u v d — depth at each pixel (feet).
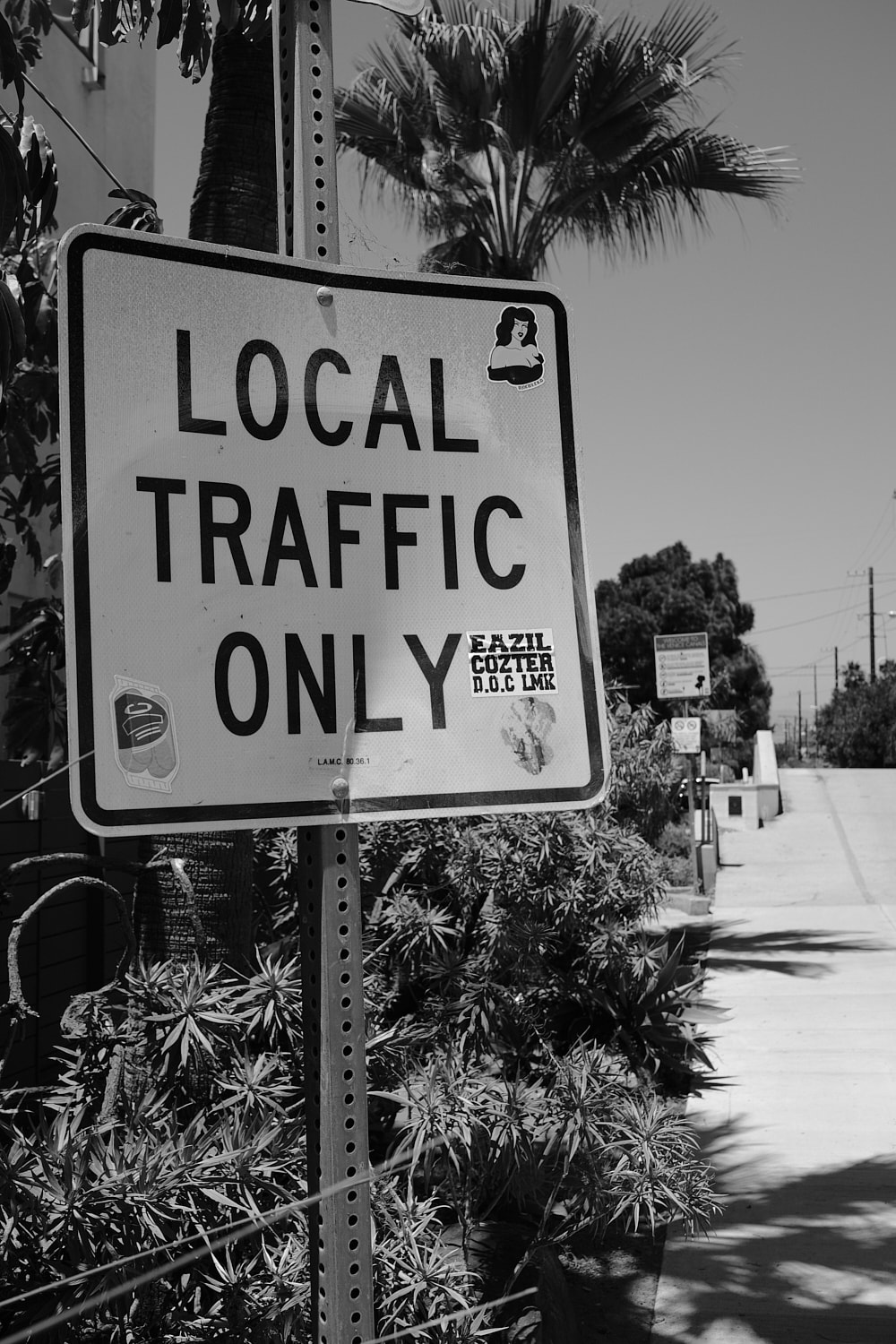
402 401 6.22
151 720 5.52
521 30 36.24
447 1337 8.73
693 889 48.19
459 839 16.63
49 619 14.88
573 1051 13.66
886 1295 14.47
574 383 6.57
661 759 24.84
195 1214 7.97
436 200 41.91
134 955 8.91
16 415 14.64
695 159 38.60
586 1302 14.48
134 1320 7.50
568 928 18.80
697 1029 27.66
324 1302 5.76
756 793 72.28
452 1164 11.96
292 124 6.33
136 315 5.72
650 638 131.23
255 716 5.71
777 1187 18.12
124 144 33.09
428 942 15.25
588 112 36.99
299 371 6.03
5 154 10.22
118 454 5.60
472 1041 15.07
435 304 6.36
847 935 39.60
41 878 15.33
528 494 6.39
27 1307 7.04
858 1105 22.04
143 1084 9.39
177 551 5.66
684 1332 13.69
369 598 6.01
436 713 6.06
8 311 10.44
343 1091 5.80
